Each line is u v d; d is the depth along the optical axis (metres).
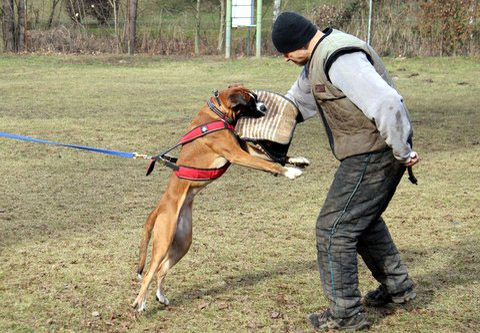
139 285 4.82
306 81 4.23
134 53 22.61
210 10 27.45
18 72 18.48
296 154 9.27
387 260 4.17
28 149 9.37
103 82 16.73
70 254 5.43
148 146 9.64
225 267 5.18
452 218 6.34
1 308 4.39
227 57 21.34
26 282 4.83
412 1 20.30
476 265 5.11
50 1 27.64
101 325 4.16
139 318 4.27
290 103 4.31
